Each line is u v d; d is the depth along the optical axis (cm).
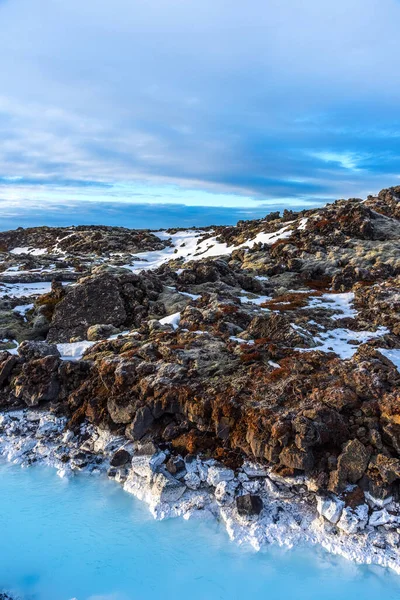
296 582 1427
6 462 2159
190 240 9544
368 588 1395
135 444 2108
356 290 3984
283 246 5944
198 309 3266
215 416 2009
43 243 11650
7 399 2597
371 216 6569
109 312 3456
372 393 1973
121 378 2312
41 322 3488
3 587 1438
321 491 1698
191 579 1451
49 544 1619
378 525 1584
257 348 2533
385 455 1709
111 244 10131
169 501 1800
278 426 1806
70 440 2267
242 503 1688
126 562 1526
